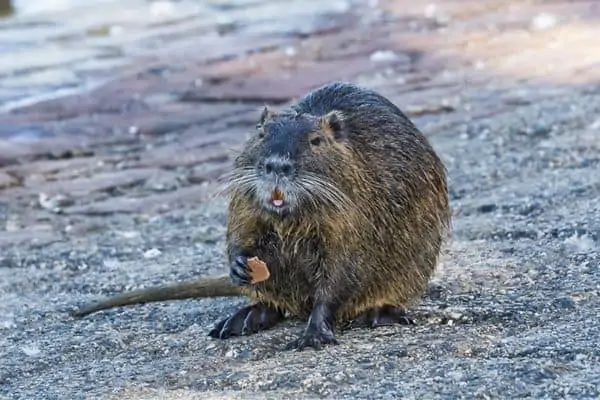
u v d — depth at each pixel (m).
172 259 16.81
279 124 12.68
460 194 18.88
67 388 11.86
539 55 28.36
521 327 12.81
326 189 12.45
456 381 11.06
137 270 16.34
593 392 10.70
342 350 12.31
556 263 14.92
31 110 25.80
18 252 17.67
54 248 17.84
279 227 12.64
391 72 27.81
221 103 26.12
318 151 12.51
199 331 13.46
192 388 11.55
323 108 13.74
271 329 13.34
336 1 37.97
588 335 12.22
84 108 25.98
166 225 18.78
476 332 12.64
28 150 23.09
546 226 16.42
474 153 21.12
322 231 12.62
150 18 36.81
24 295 15.64
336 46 30.80
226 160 22.25
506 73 26.98
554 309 13.27
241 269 12.43
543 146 20.97
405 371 11.46
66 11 38.72
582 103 23.67
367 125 13.41
